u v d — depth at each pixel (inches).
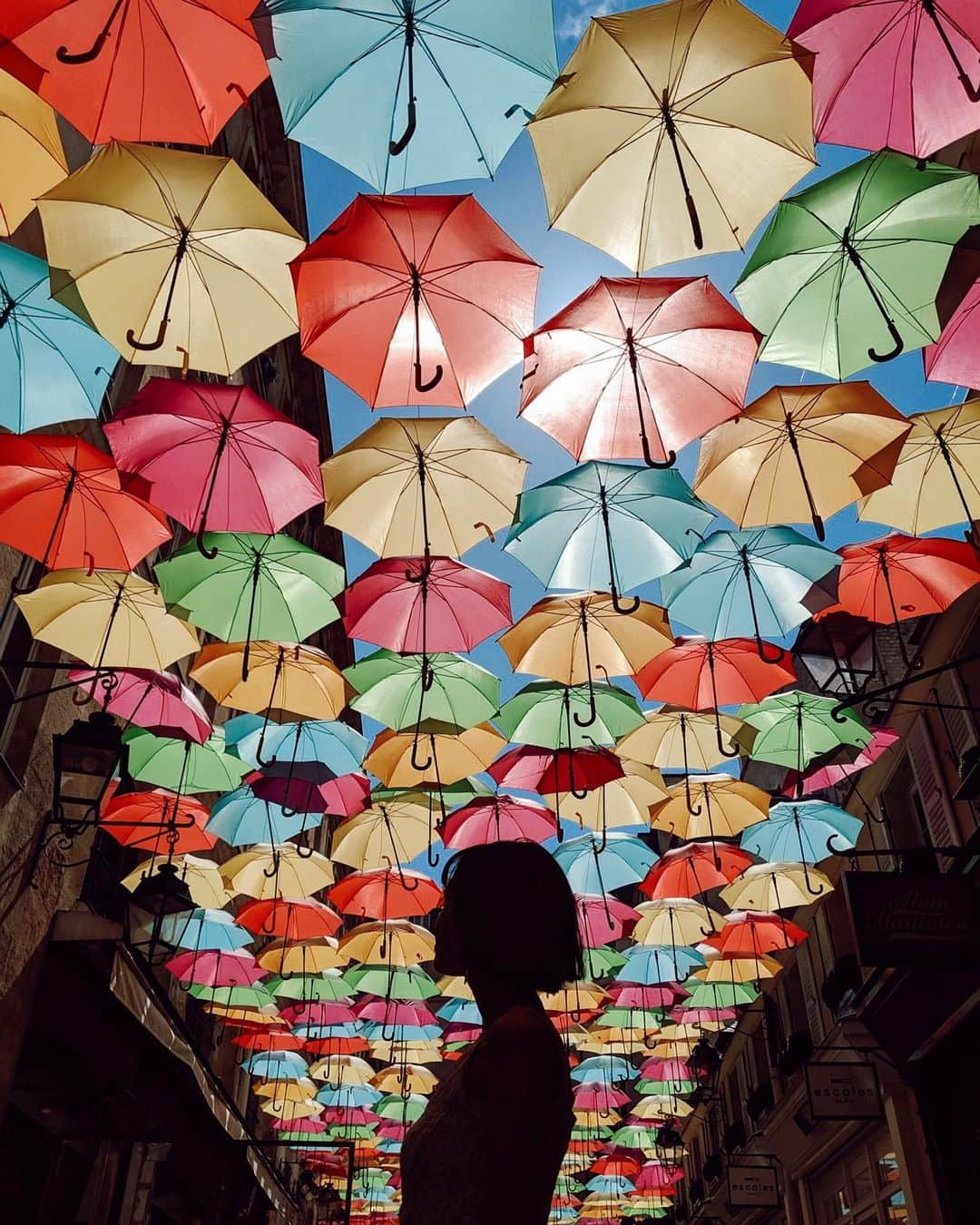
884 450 226.4
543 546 270.1
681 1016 653.3
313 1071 692.7
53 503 237.9
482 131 170.2
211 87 154.7
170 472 225.9
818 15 160.7
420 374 176.4
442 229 179.3
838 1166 621.3
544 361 202.2
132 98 152.3
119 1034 446.3
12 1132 375.6
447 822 386.0
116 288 183.6
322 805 365.7
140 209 178.2
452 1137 57.1
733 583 296.5
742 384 201.6
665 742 366.0
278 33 163.2
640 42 163.2
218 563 275.7
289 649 306.5
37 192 174.9
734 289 201.2
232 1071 755.4
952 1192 444.5
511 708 337.4
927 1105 464.4
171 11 149.4
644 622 299.0
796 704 349.7
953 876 346.0
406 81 166.6
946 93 163.5
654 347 200.2
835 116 166.4
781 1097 661.3
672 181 169.3
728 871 410.0
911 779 524.1
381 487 239.5
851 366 204.1
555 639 303.3
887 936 336.2
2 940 338.0
